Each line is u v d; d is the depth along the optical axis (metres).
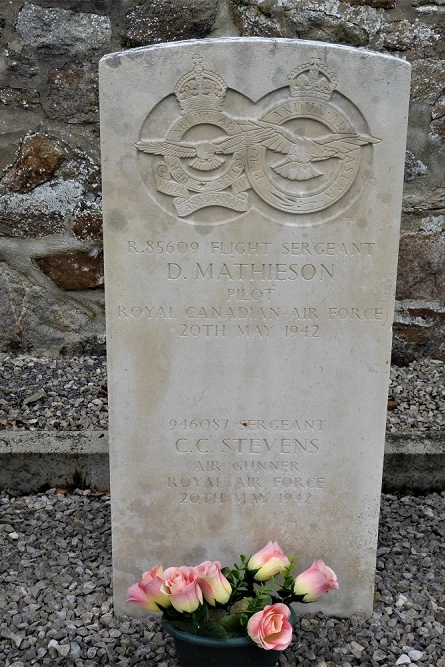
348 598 1.76
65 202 2.42
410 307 2.52
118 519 1.72
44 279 2.47
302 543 1.74
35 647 1.67
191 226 1.61
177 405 1.67
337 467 1.70
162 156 1.58
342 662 1.66
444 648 1.69
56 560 1.87
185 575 1.58
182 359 1.65
